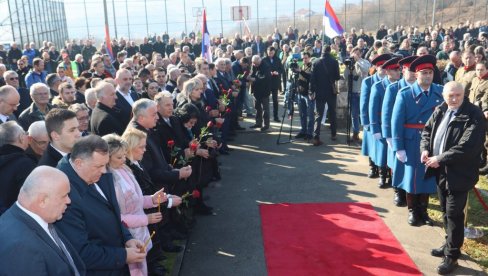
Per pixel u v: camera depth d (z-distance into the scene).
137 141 4.05
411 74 5.95
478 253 5.09
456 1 34.03
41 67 10.38
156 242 4.61
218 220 6.15
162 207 4.34
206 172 6.26
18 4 21.70
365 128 7.63
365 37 22.20
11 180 3.62
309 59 10.00
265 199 6.87
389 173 7.45
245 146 9.94
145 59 12.25
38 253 2.40
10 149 3.72
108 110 5.58
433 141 4.79
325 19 10.43
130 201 3.67
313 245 5.34
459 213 4.60
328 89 9.45
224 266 4.98
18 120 5.98
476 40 15.69
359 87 9.66
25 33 22.20
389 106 6.20
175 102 7.64
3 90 5.47
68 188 2.61
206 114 7.03
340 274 4.68
